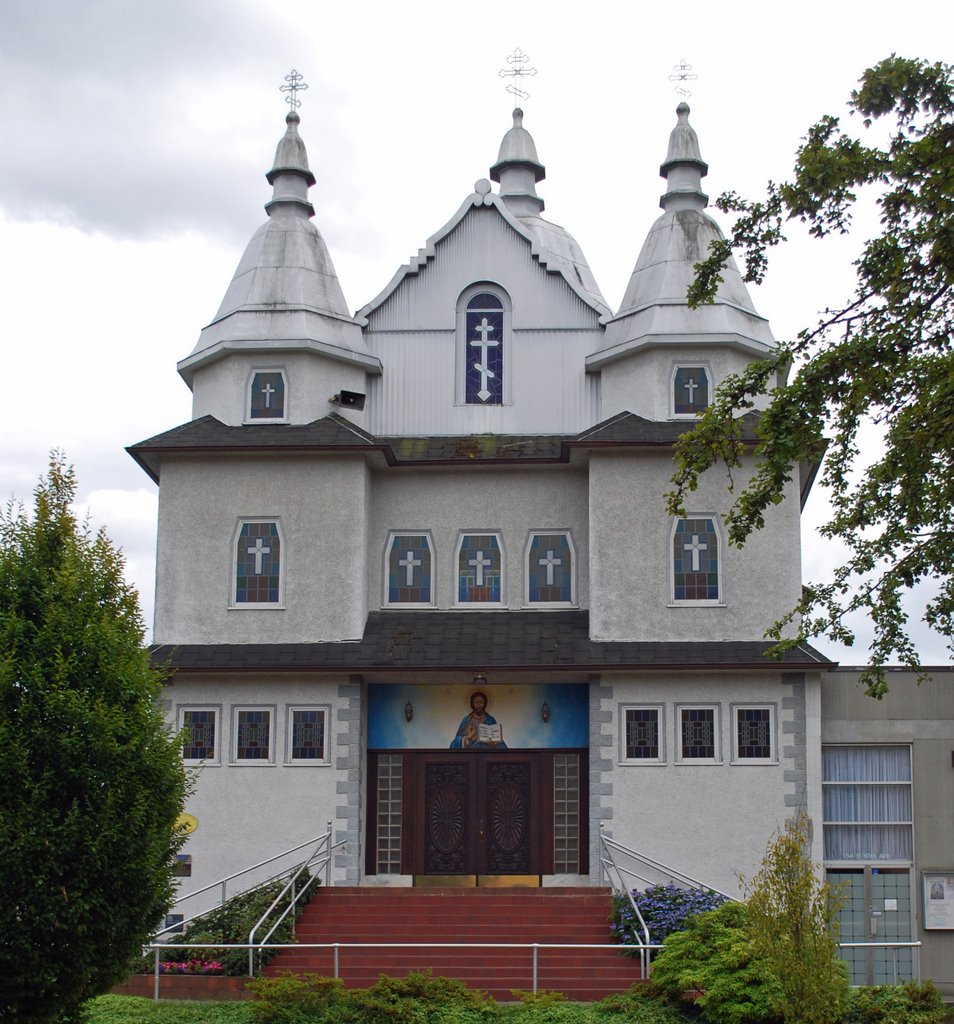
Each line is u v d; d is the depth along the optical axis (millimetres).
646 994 22484
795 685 31047
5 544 19141
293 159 36062
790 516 32062
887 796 31109
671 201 35719
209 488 33062
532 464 33594
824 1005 19906
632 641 31672
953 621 23156
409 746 32375
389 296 35719
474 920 27953
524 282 35594
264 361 34281
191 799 31344
